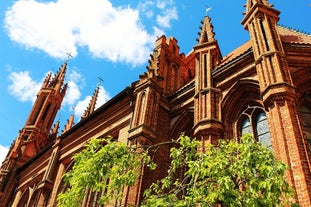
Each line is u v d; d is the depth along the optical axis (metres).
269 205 8.30
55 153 30.89
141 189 18.06
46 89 57.66
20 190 37.56
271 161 8.88
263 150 9.18
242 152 9.20
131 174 11.56
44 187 28.86
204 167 9.19
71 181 11.45
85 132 29.00
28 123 51.84
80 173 11.11
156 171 19.75
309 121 17.33
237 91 19.72
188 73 31.56
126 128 23.84
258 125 18.03
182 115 22.45
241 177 9.02
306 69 18.77
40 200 28.36
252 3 21.88
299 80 18.39
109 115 26.86
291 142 13.86
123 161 11.61
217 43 23.88
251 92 19.20
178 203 8.96
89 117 28.72
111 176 11.42
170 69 28.77
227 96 19.78
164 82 26.95
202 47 23.78
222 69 21.06
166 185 10.68
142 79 24.58
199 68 22.31
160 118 22.58
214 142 17.61
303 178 12.58
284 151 13.73
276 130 14.73
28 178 37.09
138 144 20.05
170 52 29.94
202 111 19.41
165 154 21.14
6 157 45.38
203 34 25.45
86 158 11.84
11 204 37.41
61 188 27.73
